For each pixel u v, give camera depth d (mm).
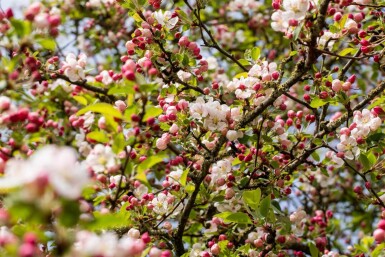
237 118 3996
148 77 3158
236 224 4449
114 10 7355
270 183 4125
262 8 7730
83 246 2232
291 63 6324
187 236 5203
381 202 4070
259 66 4059
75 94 4152
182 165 4387
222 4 8039
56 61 4371
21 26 2922
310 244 4164
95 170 2863
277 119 4477
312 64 3902
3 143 3426
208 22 7828
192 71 4508
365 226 6469
